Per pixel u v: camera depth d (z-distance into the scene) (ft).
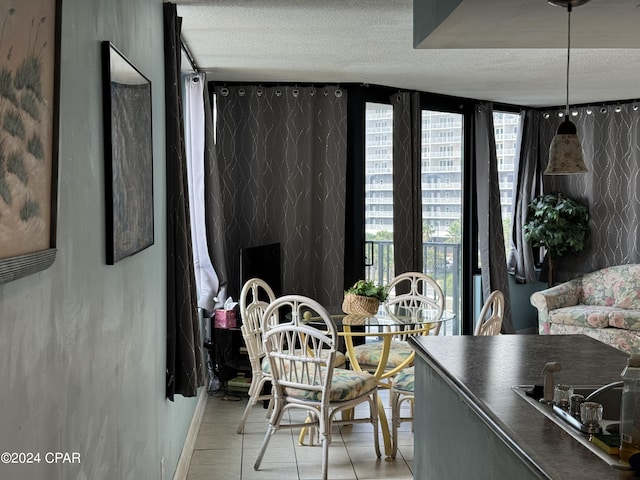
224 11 12.84
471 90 22.65
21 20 4.66
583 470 5.42
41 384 5.27
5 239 4.40
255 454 14.74
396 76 19.97
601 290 24.07
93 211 6.94
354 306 15.83
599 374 8.53
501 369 8.73
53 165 5.41
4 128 4.35
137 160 8.97
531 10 10.02
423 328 15.60
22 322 4.86
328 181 21.30
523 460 5.82
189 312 12.07
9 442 4.59
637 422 5.55
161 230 11.54
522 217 26.71
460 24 10.78
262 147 21.02
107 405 7.42
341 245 21.35
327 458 13.16
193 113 18.01
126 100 8.26
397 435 16.02
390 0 12.25
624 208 25.40
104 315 7.35
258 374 15.78
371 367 16.24
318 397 13.44
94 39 7.02
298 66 18.35
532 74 19.63
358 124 21.67
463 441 8.19
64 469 5.84
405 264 22.34
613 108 25.30
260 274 19.11
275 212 21.22
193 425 15.37
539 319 24.04
